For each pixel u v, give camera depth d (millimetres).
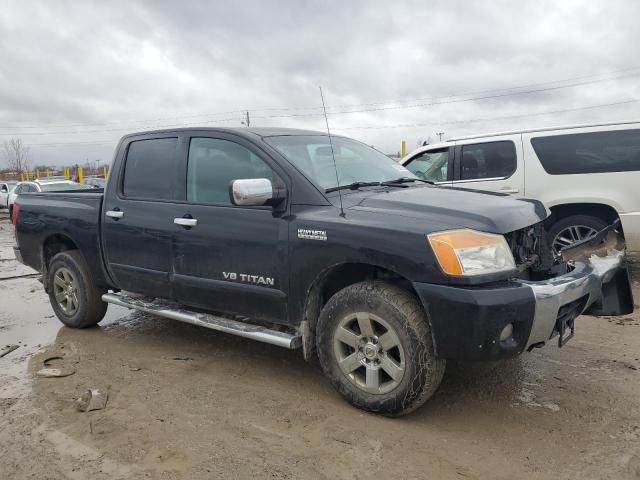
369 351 3326
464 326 2951
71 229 5082
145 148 4633
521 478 2723
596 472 2754
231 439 3143
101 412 3510
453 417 3365
